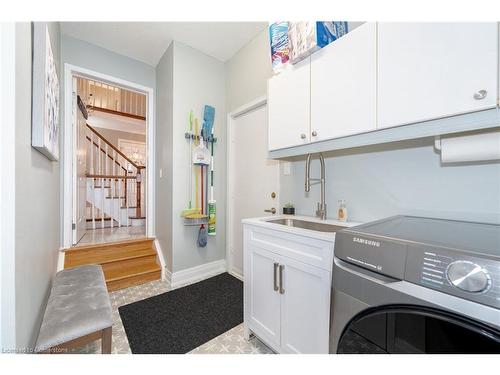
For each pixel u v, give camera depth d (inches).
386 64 38.6
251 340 58.9
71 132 95.6
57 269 81.6
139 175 180.9
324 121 48.9
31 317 37.5
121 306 75.3
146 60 110.4
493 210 37.5
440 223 37.6
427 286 22.1
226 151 112.3
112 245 102.4
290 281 47.6
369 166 54.3
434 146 41.8
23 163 33.5
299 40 52.3
